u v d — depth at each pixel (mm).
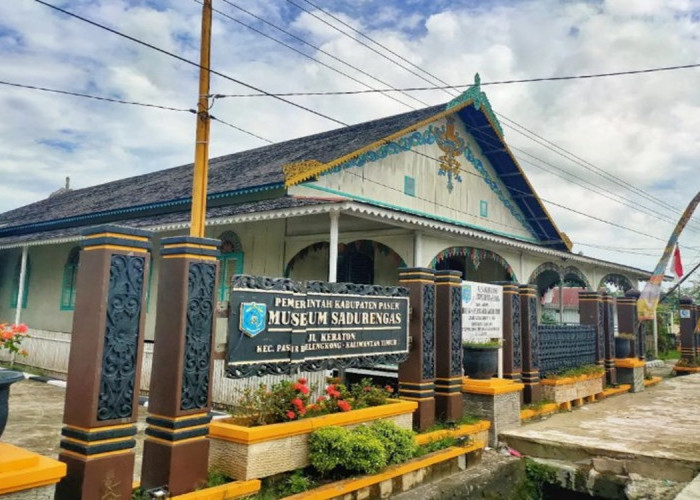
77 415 4176
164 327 4859
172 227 12898
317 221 12977
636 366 14148
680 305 20719
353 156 13828
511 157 18297
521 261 16609
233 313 5387
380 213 10695
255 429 5223
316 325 6180
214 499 4754
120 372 4273
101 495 4102
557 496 7785
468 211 17766
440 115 16312
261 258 13773
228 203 14453
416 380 7500
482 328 9281
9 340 4305
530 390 10188
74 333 4340
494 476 7340
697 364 19578
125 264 4363
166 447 4672
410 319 7586
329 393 6570
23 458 3537
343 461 5621
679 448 7625
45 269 19156
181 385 4711
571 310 35500
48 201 28391
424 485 6578
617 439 8164
